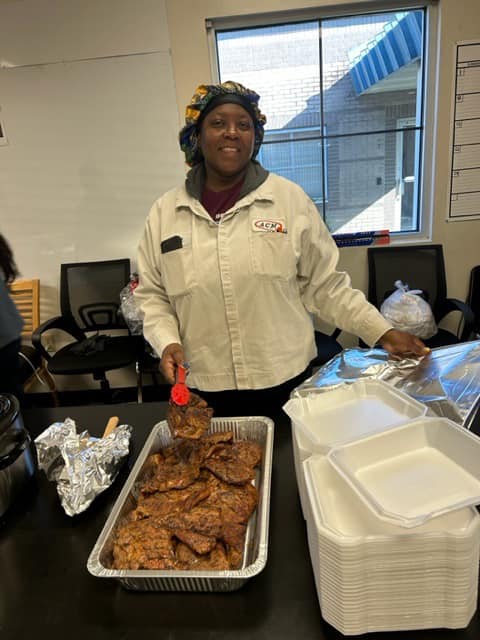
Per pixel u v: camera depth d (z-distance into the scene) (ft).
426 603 1.57
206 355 3.86
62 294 8.32
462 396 2.51
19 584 2.08
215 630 1.77
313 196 8.18
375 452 1.91
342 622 1.62
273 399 3.93
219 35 7.31
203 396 4.08
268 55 7.38
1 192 8.14
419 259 7.80
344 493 1.78
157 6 6.90
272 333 3.70
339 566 1.51
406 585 1.54
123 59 7.22
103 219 8.24
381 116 7.63
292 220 3.65
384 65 7.35
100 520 2.46
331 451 1.85
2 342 3.15
